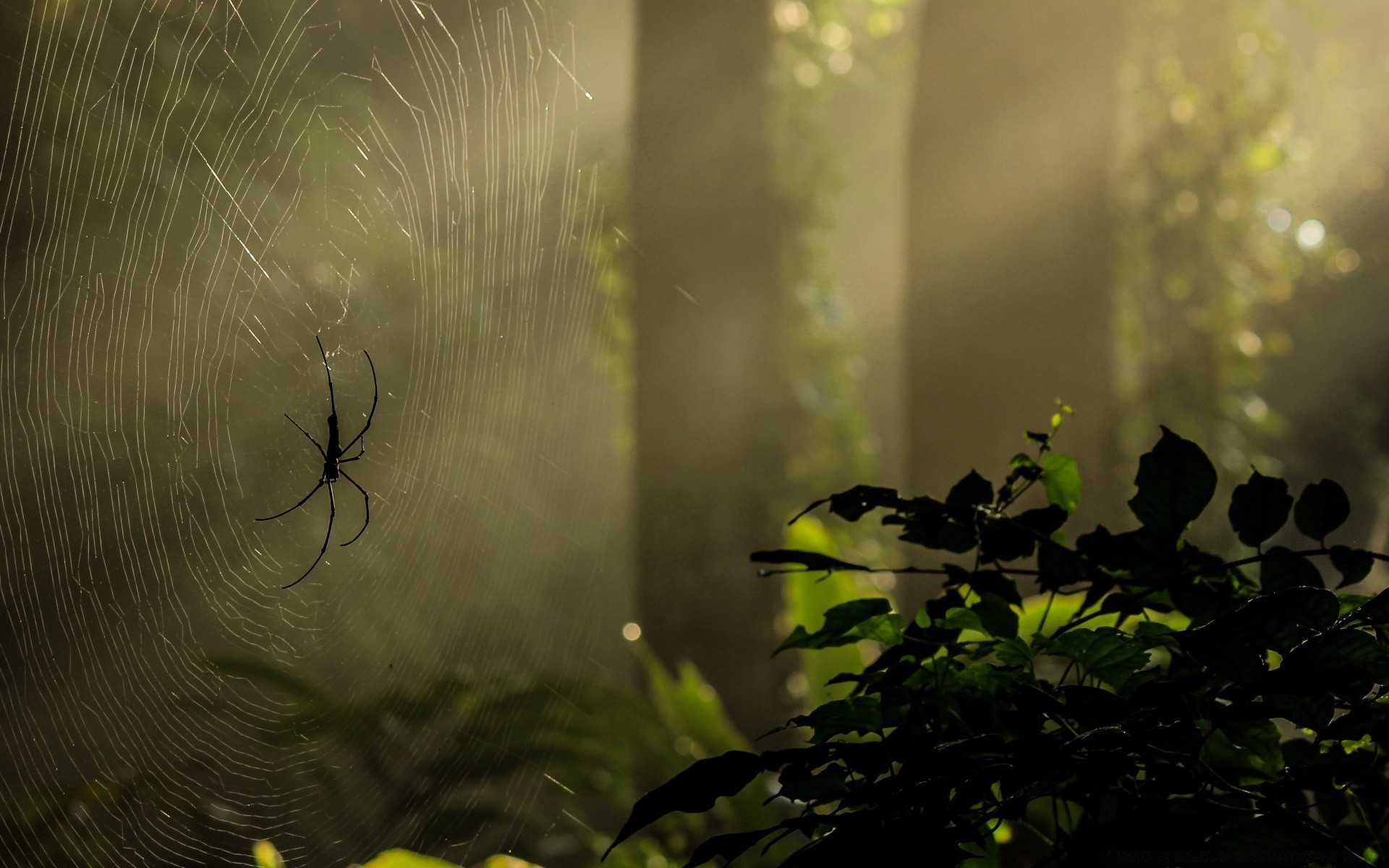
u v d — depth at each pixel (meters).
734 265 10.03
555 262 9.36
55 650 9.23
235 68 8.96
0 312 8.95
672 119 10.01
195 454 9.23
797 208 12.13
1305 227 16.52
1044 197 9.54
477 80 9.00
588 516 13.09
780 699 10.08
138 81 8.88
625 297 10.24
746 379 10.05
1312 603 5.14
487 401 9.48
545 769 9.41
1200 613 6.37
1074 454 9.53
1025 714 5.64
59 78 8.88
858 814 5.02
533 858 9.62
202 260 9.14
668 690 9.48
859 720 6.11
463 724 9.52
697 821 9.45
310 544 9.72
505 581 10.62
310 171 9.13
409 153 9.16
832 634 6.66
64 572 9.20
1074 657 6.21
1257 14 11.31
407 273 9.24
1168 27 11.10
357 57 9.29
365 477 9.42
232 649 9.58
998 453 9.55
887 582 11.60
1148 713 5.32
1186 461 6.34
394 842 9.40
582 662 11.09
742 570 10.04
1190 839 4.77
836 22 13.52
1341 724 5.07
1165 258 11.19
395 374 9.34
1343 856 4.97
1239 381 11.47
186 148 8.99
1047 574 6.85
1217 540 11.12
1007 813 5.25
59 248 8.95
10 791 9.37
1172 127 11.16
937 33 9.59
